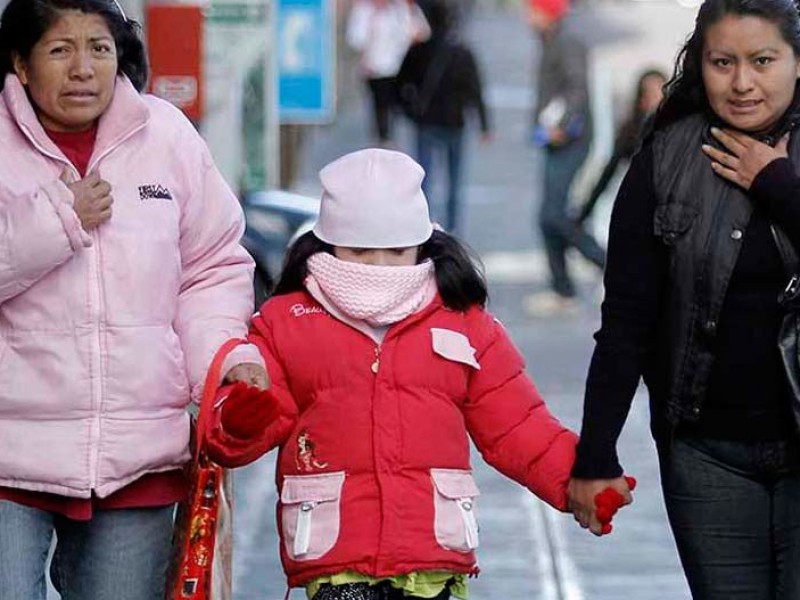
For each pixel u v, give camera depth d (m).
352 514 11.87
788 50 11.56
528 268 41.69
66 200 11.51
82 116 11.82
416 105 42.56
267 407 11.30
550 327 35.03
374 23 50.78
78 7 11.73
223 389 11.77
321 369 11.98
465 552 12.03
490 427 12.26
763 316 11.61
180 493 12.11
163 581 12.13
